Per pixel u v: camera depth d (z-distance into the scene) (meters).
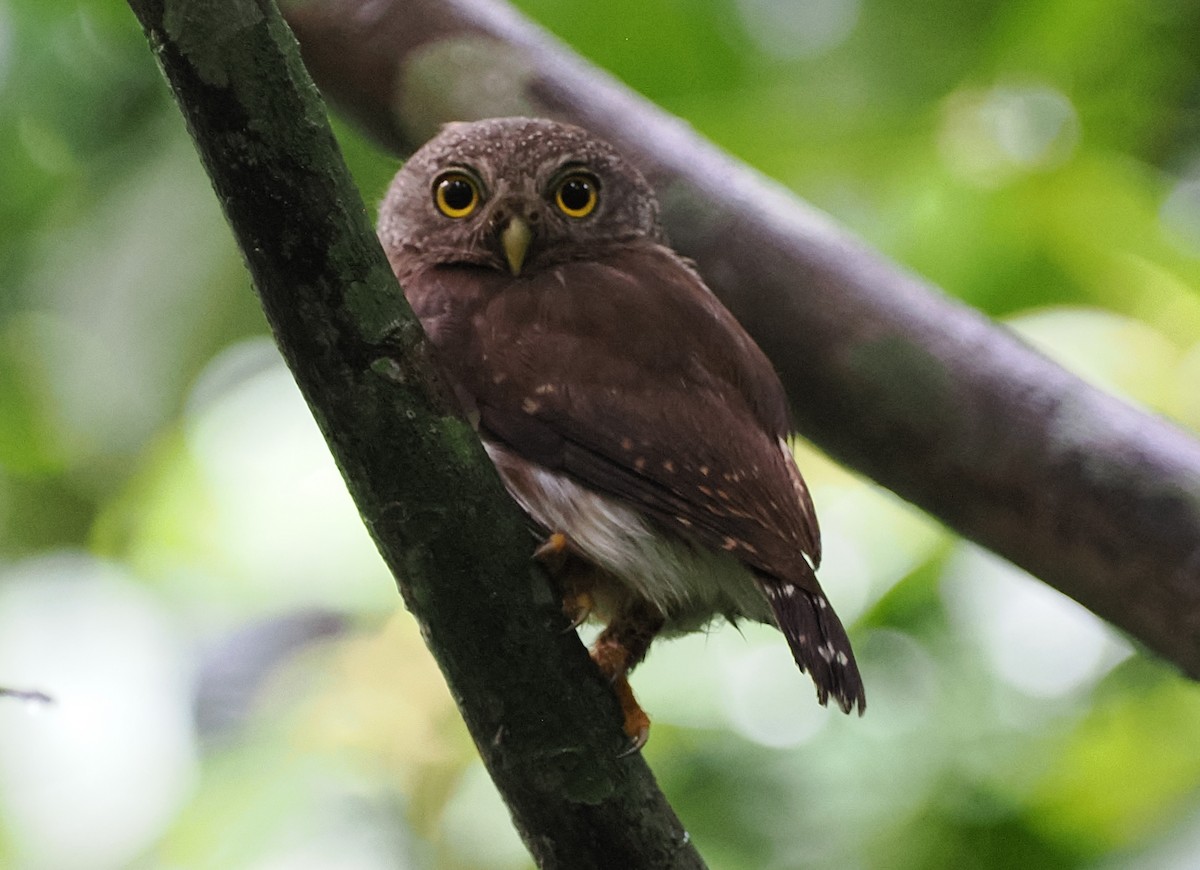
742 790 10.17
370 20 8.59
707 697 10.48
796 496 6.95
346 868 10.45
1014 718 10.26
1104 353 10.16
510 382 6.90
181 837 10.73
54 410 11.88
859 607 10.34
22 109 11.45
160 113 11.41
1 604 12.38
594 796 5.93
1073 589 7.10
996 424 7.13
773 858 9.98
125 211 11.24
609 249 8.09
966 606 10.50
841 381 7.43
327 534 12.09
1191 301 10.18
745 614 7.12
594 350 6.99
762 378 7.30
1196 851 8.84
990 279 10.33
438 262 8.29
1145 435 6.97
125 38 11.34
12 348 11.66
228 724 11.89
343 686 11.16
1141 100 10.42
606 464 6.75
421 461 5.57
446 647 5.82
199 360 11.23
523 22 8.78
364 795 10.71
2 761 11.91
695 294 7.48
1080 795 9.93
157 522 12.23
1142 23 10.29
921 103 10.45
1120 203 10.18
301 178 5.25
